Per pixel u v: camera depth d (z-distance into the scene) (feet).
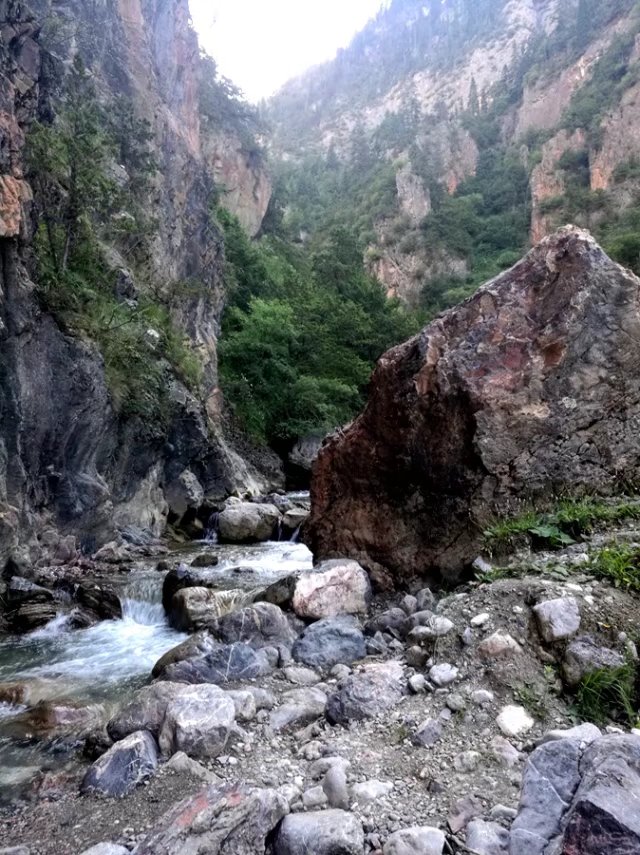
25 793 11.08
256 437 83.76
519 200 261.65
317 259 143.43
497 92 351.05
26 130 34.45
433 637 13.62
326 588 18.43
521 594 13.64
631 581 13.43
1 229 27.04
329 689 13.48
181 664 14.60
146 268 65.51
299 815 8.70
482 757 10.14
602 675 11.16
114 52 86.28
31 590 26.45
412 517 19.53
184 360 60.70
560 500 17.53
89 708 15.46
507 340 18.48
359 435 21.25
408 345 20.34
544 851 7.13
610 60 254.68
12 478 29.01
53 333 32.96
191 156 99.40
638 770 7.59
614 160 214.69
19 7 33.24
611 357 17.84
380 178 293.02
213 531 51.16
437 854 7.75
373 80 544.62
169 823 8.44
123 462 43.29
